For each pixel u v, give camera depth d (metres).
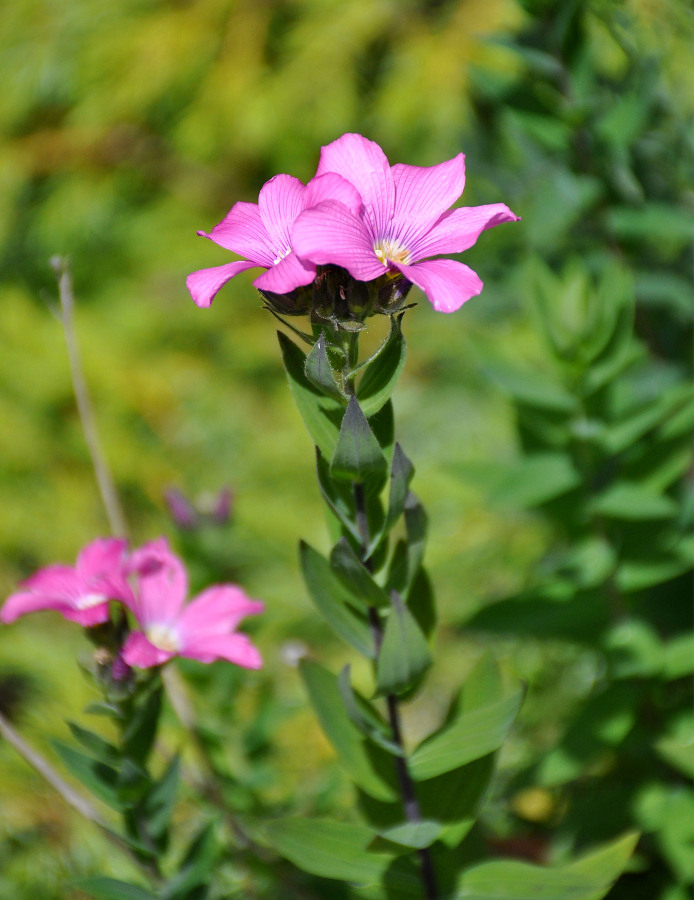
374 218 0.55
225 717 0.65
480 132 0.76
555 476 0.65
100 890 0.58
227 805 0.63
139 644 0.57
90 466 0.98
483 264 0.73
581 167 0.68
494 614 0.65
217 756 0.64
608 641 0.64
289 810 0.64
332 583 0.57
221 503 0.66
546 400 0.65
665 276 0.68
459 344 1.03
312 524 0.90
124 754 0.57
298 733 0.69
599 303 0.64
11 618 0.57
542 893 0.57
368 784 0.59
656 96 0.67
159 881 0.59
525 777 0.64
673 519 0.65
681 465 0.65
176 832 0.65
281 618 0.72
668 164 0.68
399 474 0.55
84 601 0.57
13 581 0.88
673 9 0.69
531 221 0.68
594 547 0.65
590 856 0.58
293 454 1.00
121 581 0.57
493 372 0.65
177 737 0.66
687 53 0.71
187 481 1.00
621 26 0.68
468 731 0.57
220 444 1.05
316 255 0.53
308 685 0.59
